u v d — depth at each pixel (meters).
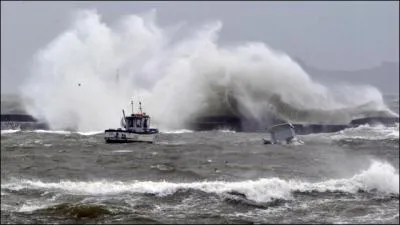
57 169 94.25
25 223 60.81
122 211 65.31
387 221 63.44
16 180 83.81
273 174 90.75
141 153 115.12
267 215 65.25
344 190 76.44
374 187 77.69
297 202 70.94
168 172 92.56
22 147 123.00
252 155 112.81
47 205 67.50
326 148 122.50
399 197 74.06
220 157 108.88
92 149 122.69
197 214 65.00
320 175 90.12
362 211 67.31
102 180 84.50
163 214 64.62
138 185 77.25
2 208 66.06
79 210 64.75
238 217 64.19
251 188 74.62
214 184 76.75
